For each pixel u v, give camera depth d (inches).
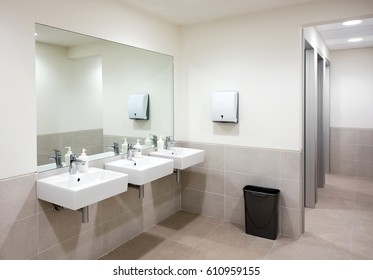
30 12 75.6
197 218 135.0
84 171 88.7
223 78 126.3
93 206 97.3
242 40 120.0
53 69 84.0
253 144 121.8
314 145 144.3
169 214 137.2
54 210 83.9
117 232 107.7
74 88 92.0
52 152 85.6
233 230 122.2
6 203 72.5
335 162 214.7
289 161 114.1
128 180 95.6
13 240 74.4
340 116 209.9
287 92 112.3
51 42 82.7
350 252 102.8
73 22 87.4
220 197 132.6
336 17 100.4
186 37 134.6
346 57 203.8
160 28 124.4
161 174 102.1
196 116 135.3
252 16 116.9
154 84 125.9
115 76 106.0
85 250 95.2
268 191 118.0
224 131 128.4
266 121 117.8
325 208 146.5
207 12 115.9
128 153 109.0
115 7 102.1
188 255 102.0
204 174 136.1
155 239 114.4
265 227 114.2
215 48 127.1
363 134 203.2
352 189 176.7
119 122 111.2
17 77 73.5
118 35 104.0
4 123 71.2
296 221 114.6
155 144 129.5
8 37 71.0
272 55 114.0
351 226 125.0
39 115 81.0
